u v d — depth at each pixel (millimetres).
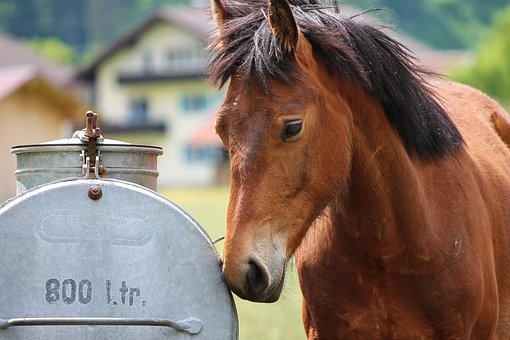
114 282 7426
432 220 8289
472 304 8422
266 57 7270
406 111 8242
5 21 170000
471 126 10031
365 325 8555
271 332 15234
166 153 103188
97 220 7453
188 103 104062
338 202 8141
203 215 40125
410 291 8336
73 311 7363
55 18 170875
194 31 104812
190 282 7527
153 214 7535
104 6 171375
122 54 106750
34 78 71562
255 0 8000
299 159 7281
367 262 8320
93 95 107750
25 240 7344
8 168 71000
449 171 8656
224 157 9539
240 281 6930
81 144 7809
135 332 7391
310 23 7867
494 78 82812
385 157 8156
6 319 7242
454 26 170000
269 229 7094
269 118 7180
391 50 8258
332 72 7844
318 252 8547
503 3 180250
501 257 9320
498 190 9453
